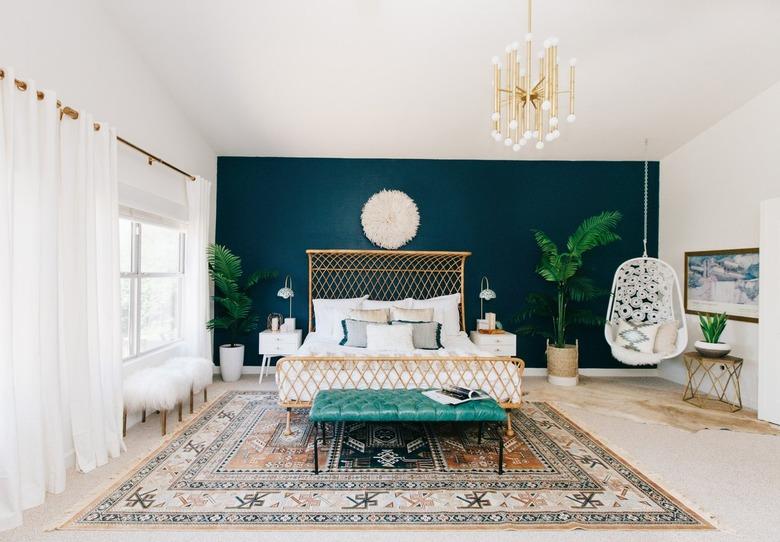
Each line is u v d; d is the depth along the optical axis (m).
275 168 5.09
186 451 2.77
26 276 2.07
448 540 1.89
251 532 1.92
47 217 2.19
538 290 5.19
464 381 3.13
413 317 4.27
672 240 4.92
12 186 1.97
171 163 3.88
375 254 5.05
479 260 5.16
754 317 3.80
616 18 2.90
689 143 4.64
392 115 4.17
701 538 1.91
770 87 3.67
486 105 3.98
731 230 4.08
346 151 4.94
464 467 2.58
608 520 2.04
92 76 2.76
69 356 2.44
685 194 4.71
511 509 2.13
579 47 3.17
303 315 5.10
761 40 3.09
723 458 2.74
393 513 2.08
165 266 4.05
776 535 1.93
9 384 1.91
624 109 4.02
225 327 4.56
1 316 1.91
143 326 3.69
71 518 2.00
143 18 2.97
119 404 2.74
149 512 2.06
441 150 4.91
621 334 4.56
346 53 3.30
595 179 5.17
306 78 3.61
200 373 3.51
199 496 2.21
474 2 2.79
